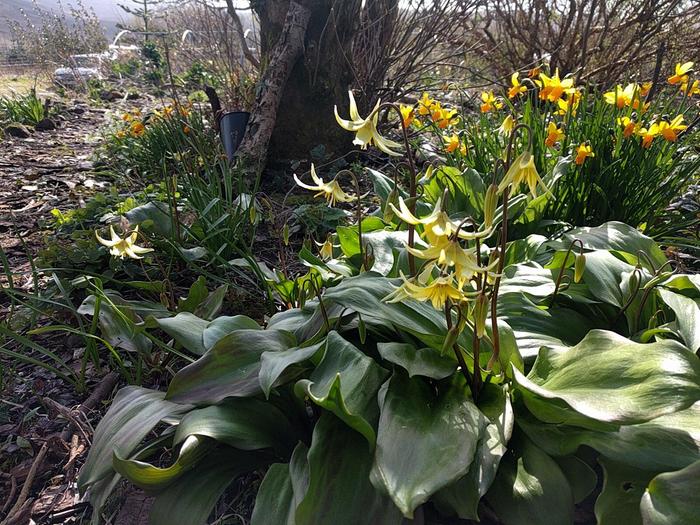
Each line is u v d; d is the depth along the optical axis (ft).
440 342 5.83
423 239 7.80
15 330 9.41
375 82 18.80
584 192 10.89
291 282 8.93
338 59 17.08
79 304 10.06
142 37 39.40
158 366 8.17
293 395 6.35
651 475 4.85
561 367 5.53
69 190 16.48
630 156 10.54
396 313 5.87
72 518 6.19
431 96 23.35
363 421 4.70
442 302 4.76
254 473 6.47
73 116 29.53
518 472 5.23
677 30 23.00
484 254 8.16
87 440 7.14
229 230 11.08
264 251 12.09
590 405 4.75
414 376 5.71
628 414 4.52
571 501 4.87
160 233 11.09
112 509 6.22
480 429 4.98
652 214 11.07
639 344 5.21
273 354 5.72
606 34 22.95
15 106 27.58
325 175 16.99
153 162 17.46
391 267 8.13
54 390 8.15
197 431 5.35
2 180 17.33
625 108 11.69
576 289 7.23
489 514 5.48
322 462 4.96
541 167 11.18
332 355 5.84
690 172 11.02
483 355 5.97
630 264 8.00
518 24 24.80
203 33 26.50
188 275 11.08
